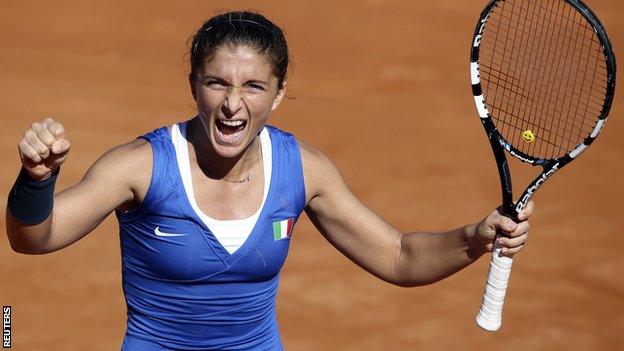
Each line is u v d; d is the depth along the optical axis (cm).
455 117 6781
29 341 3553
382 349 3641
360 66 8044
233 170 1552
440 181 5522
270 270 1623
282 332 3712
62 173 5297
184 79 7456
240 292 1619
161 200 1541
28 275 4084
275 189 1588
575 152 1636
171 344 1653
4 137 5816
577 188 5484
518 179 5578
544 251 4616
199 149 1555
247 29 1489
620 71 8156
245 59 1473
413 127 6519
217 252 1568
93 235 4497
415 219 4991
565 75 2347
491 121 1677
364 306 3966
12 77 7125
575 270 4425
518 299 4128
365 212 1703
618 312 4053
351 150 6006
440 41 8838
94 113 6419
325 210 1695
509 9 3909
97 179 1516
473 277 4294
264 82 1493
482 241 1602
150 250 1580
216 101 1493
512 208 1608
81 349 3525
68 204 1481
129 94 6938
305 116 6625
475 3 9969
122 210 1591
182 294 1605
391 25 9225
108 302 3906
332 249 4481
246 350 1692
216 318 1634
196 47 1502
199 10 9381
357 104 7025
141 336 1656
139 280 1623
